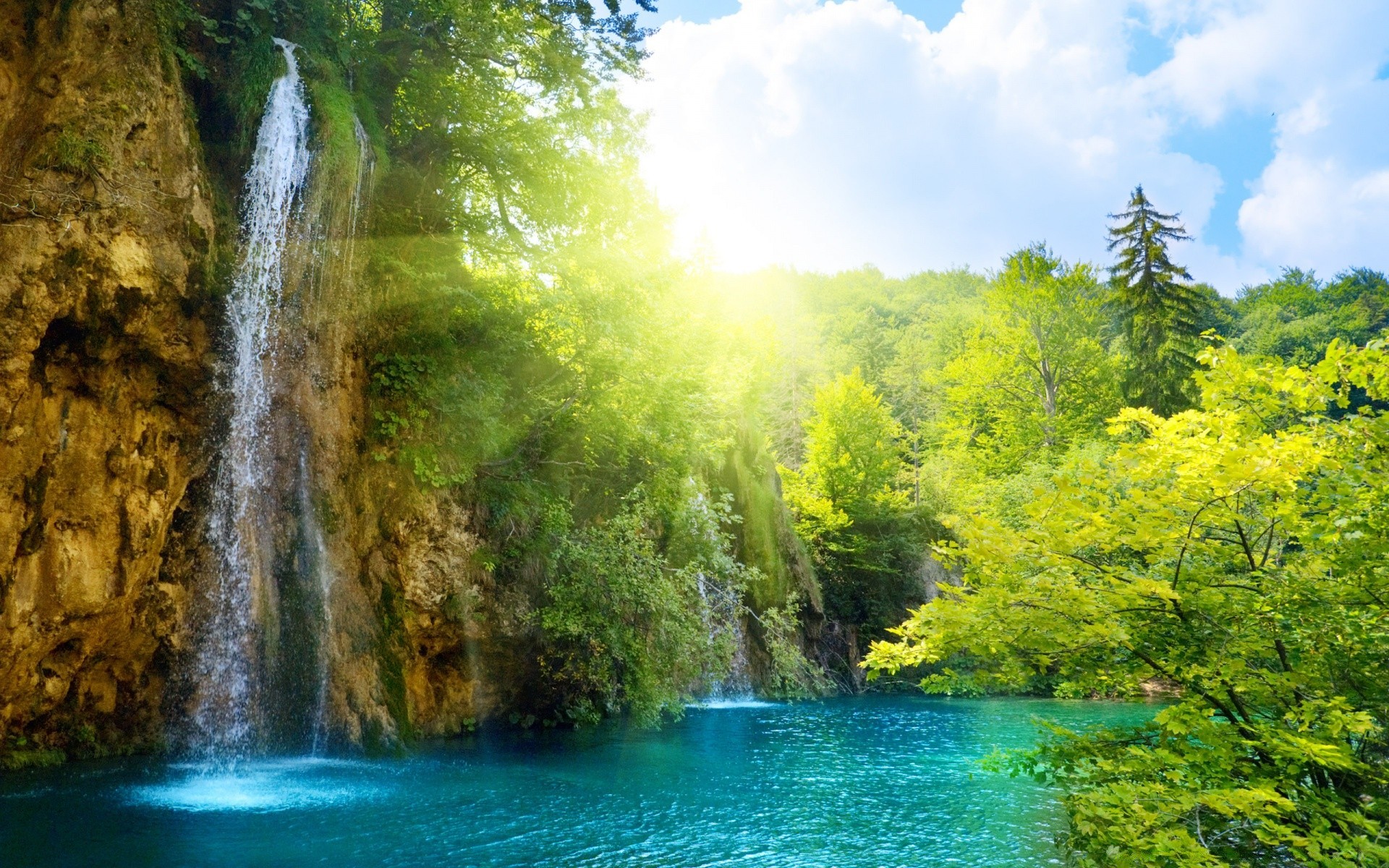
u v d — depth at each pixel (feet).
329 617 44.16
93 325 36.37
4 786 33.12
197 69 43.55
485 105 60.54
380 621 46.75
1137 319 134.41
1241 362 20.92
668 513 70.13
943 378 163.84
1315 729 17.60
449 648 51.57
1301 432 20.04
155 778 36.22
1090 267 145.07
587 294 58.49
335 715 43.32
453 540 50.90
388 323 50.29
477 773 41.06
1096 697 93.50
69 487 36.27
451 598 50.26
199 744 41.19
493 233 63.16
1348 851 15.10
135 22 38.93
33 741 37.50
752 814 34.86
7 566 34.06
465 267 60.90
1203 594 19.80
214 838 27.61
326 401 46.14
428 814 32.30
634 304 61.52
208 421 41.88
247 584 42.63
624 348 60.95
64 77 36.06
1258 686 19.62
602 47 58.95
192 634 41.47
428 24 56.08
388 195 54.24
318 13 51.60
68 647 37.45
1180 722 18.58
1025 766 21.98
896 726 67.82
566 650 57.00
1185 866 15.25
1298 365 20.38
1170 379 125.39
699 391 75.72
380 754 43.47
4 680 34.83
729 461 104.99
